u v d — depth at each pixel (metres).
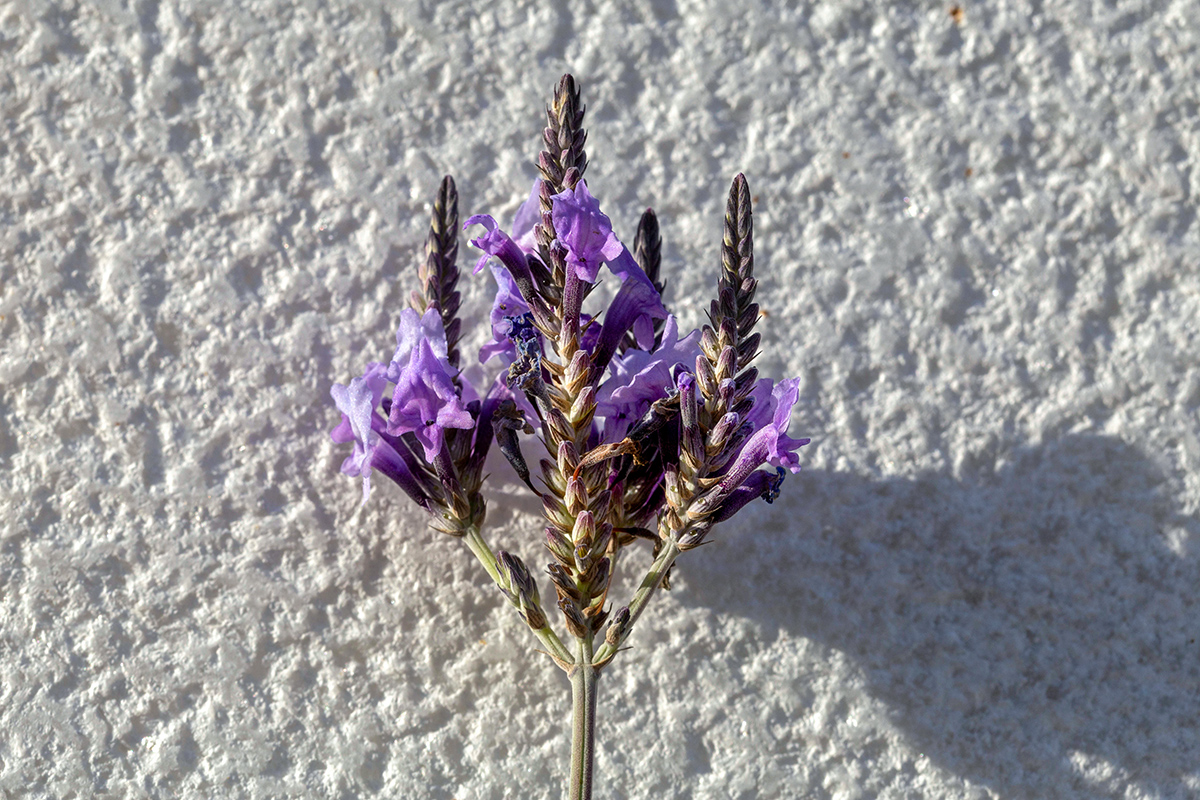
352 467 0.25
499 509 0.28
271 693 0.28
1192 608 0.28
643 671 0.28
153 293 0.28
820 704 0.28
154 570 0.28
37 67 0.28
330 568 0.28
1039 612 0.28
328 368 0.28
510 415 0.25
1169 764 0.28
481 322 0.28
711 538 0.28
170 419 0.28
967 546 0.28
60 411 0.28
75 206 0.28
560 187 0.25
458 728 0.28
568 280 0.24
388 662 0.28
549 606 0.28
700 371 0.24
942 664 0.28
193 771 0.27
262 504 0.28
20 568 0.28
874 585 0.28
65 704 0.27
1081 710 0.28
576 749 0.25
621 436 0.25
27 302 0.28
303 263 0.28
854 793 0.28
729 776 0.28
